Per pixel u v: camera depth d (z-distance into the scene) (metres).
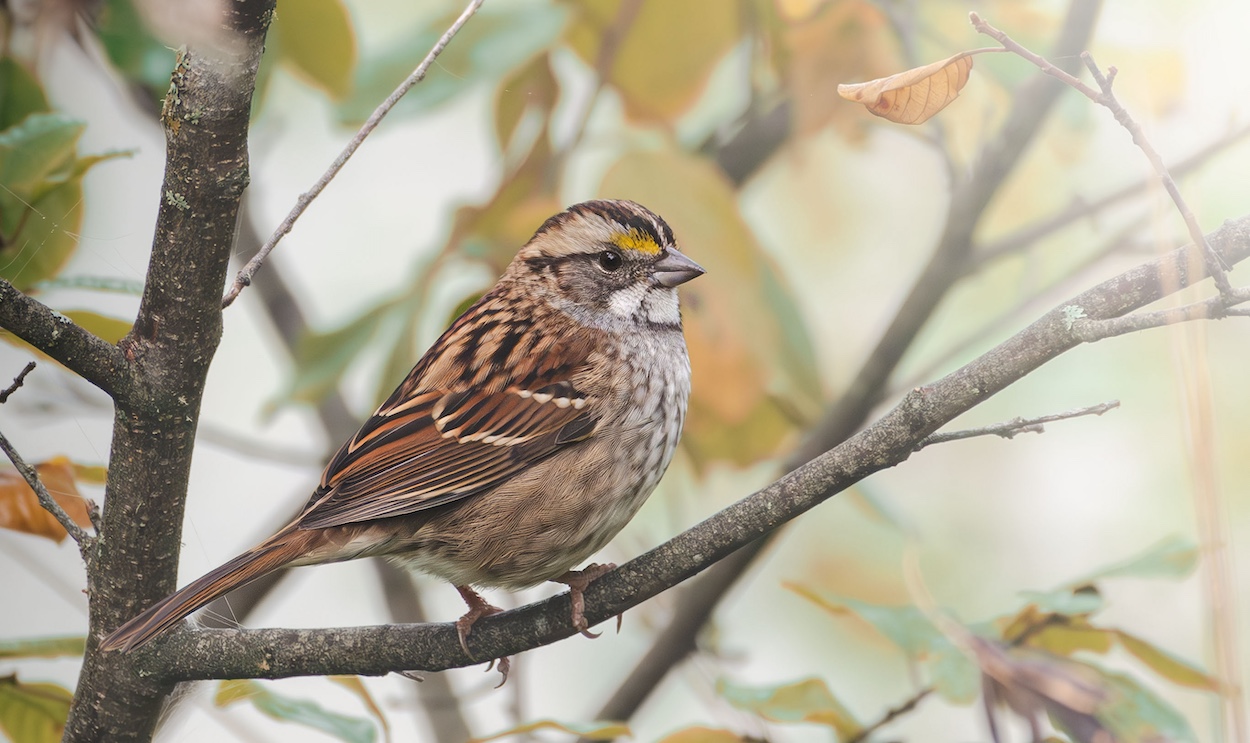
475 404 8.07
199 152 5.84
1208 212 11.05
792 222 13.52
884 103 5.59
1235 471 11.26
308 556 7.45
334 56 8.96
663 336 8.68
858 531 12.87
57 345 6.01
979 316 13.26
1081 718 6.78
